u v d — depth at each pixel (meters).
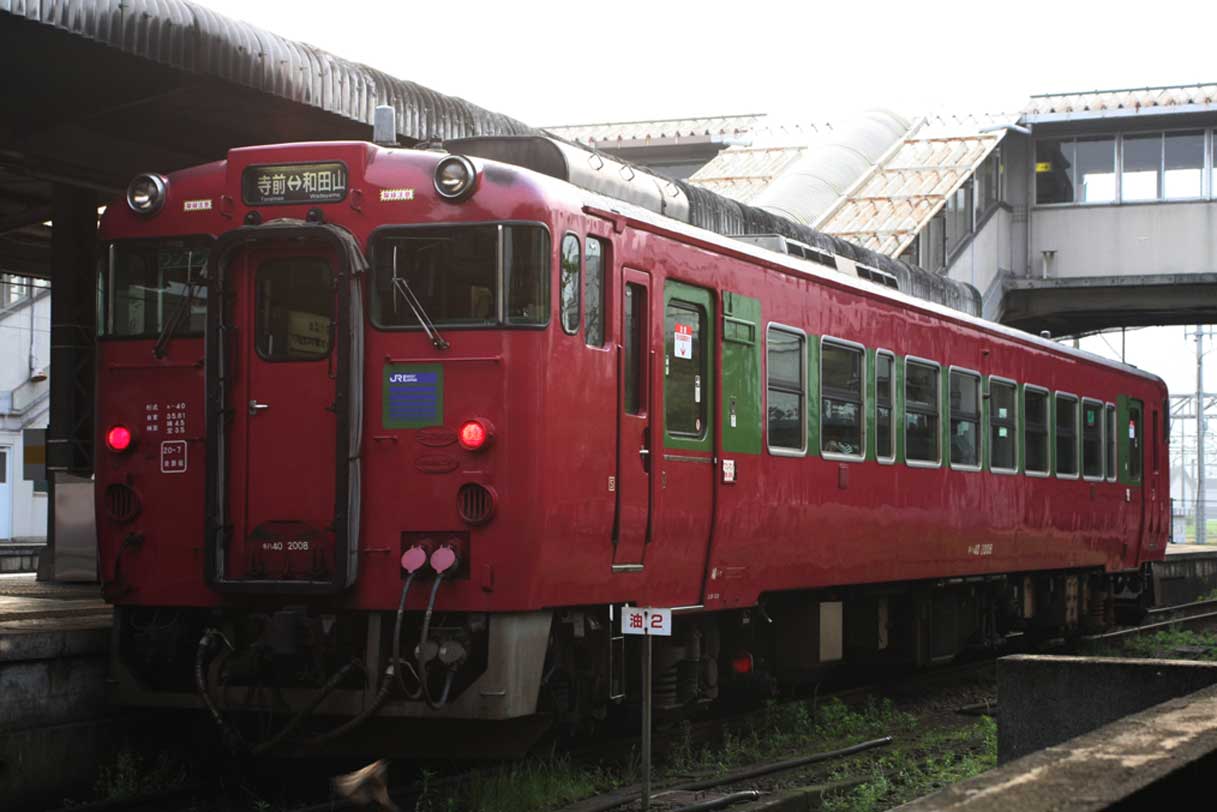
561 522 8.12
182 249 8.62
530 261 7.99
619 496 8.70
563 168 9.14
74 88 12.08
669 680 9.80
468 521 7.89
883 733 11.24
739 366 10.24
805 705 12.02
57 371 13.99
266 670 8.19
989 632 15.69
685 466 9.52
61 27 10.16
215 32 11.23
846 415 11.95
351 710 7.94
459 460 7.95
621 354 8.75
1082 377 17.53
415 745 8.19
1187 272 33.38
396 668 7.72
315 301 8.28
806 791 8.33
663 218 9.47
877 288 12.59
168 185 8.69
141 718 8.87
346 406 8.03
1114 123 33.59
